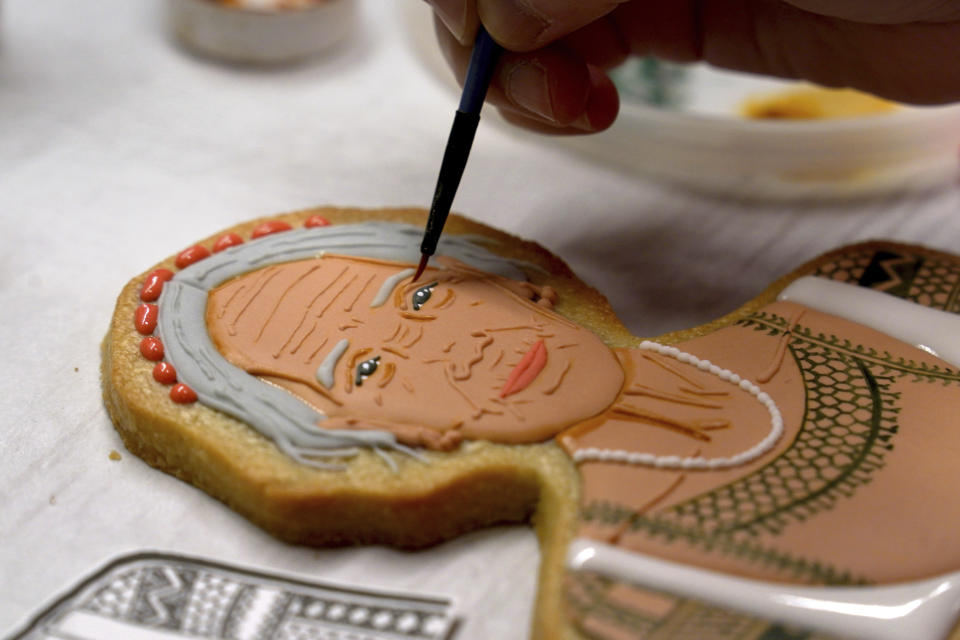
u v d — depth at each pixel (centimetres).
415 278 142
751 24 173
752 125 183
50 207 175
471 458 119
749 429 122
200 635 107
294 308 137
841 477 116
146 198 179
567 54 148
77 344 148
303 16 215
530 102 150
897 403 127
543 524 120
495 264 149
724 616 102
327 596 111
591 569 106
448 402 124
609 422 123
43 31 223
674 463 117
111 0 237
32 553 118
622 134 192
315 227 155
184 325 135
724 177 192
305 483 116
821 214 184
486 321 136
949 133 188
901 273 150
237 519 123
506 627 112
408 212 165
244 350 131
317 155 194
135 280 145
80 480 127
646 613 102
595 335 137
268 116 204
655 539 108
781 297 147
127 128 197
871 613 103
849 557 107
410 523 118
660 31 178
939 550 109
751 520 111
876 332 139
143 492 126
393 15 242
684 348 135
